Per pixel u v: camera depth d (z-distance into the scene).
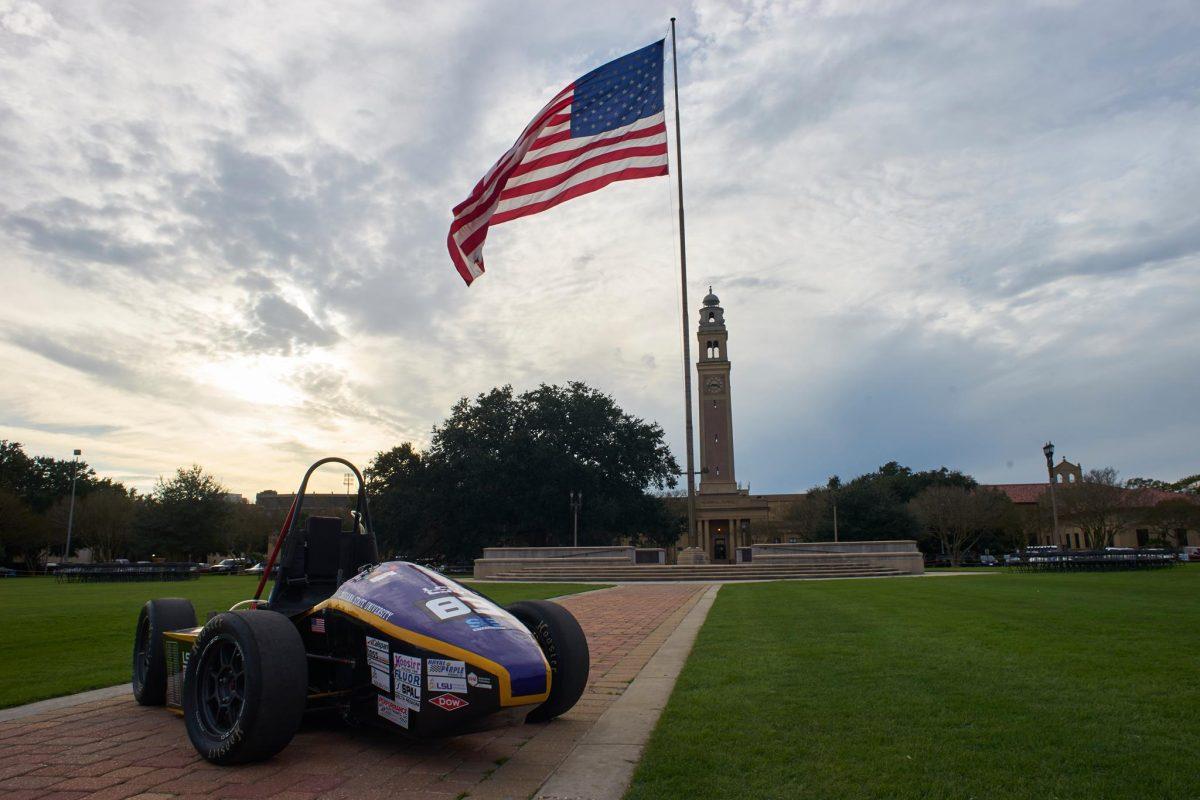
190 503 58.31
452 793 3.72
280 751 4.38
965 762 3.90
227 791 3.79
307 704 4.83
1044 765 3.83
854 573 29.31
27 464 77.56
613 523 58.78
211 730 4.48
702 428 76.56
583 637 5.20
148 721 5.47
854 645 8.32
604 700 5.95
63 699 6.34
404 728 4.31
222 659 4.61
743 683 6.20
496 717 4.10
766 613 12.68
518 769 4.12
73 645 9.97
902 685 5.93
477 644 4.18
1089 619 10.47
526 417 58.00
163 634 5.83
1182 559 51.78
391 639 4.43
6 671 7.71
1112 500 57.75
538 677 4.15
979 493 64.56
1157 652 7.38
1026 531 68.00
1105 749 4.09
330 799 3.66
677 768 3.89
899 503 66.75
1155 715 4.84
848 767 3.85
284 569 5.69
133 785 3.90
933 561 70.75
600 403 61.00
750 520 75.19
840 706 5.24
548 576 30.34
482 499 55.81
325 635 5.09
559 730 4.97
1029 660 7.00
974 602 13.87
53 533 67.12
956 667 6.70
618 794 3.65
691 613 13.55
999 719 4.77
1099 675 6.21
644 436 62.00
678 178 26.11
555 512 55.75
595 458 60.03
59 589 28.09
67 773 4.14
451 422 59.03
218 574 55.12
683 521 73.69
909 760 3.95
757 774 3.78
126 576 38.59
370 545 6.04
